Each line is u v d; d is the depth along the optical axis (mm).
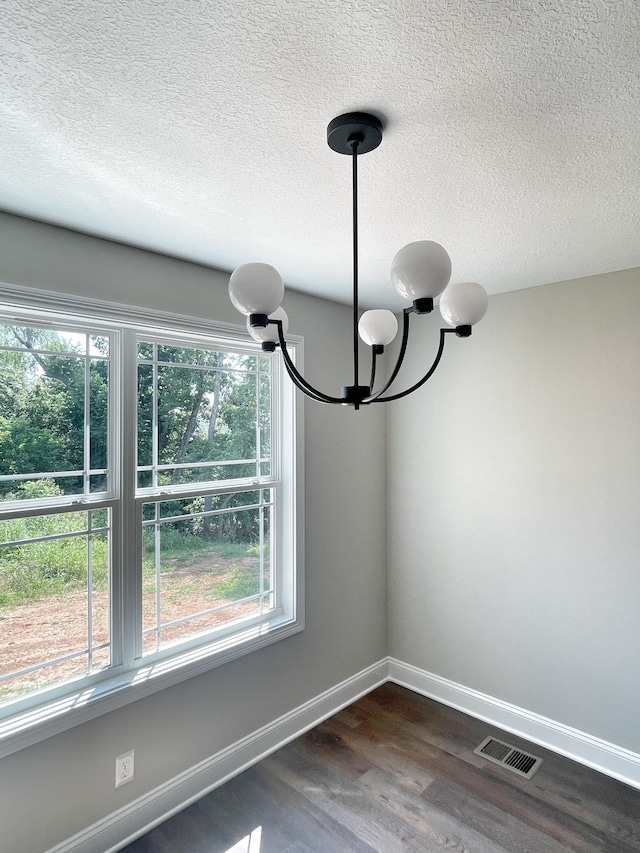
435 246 1080
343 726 2709
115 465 2021
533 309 2596
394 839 1938
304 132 1233
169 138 1258
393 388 3209
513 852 1879
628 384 2295
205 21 882
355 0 839
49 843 1740
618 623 2318
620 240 1956
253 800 2152
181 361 2273
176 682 2090
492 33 915
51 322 1864
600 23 889
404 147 1297
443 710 2873
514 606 2660
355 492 3014
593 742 2377
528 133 1236
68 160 1361
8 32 902
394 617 3215
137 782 1982
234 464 2484
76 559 1907
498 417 2725
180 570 2254
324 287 2596
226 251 2064
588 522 2408
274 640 2496
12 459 1767
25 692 1769
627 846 1908
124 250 1979
